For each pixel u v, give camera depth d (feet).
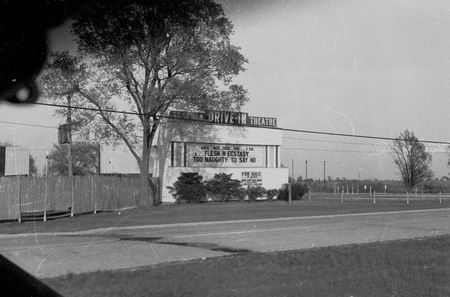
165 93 101.19
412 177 164.25
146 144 103.40
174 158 123.65
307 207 98.53
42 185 65.10
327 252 31.42
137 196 99.14
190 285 20.75
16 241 39.32
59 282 20.39
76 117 96.58
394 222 62.03
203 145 128.16
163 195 119.85
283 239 41.81
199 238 42.45
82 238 42.39
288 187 129.90
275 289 20.59
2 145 106.52
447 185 197.16
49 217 64.59
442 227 54.70
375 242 38.14
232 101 109.19
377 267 26.27
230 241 40.06
